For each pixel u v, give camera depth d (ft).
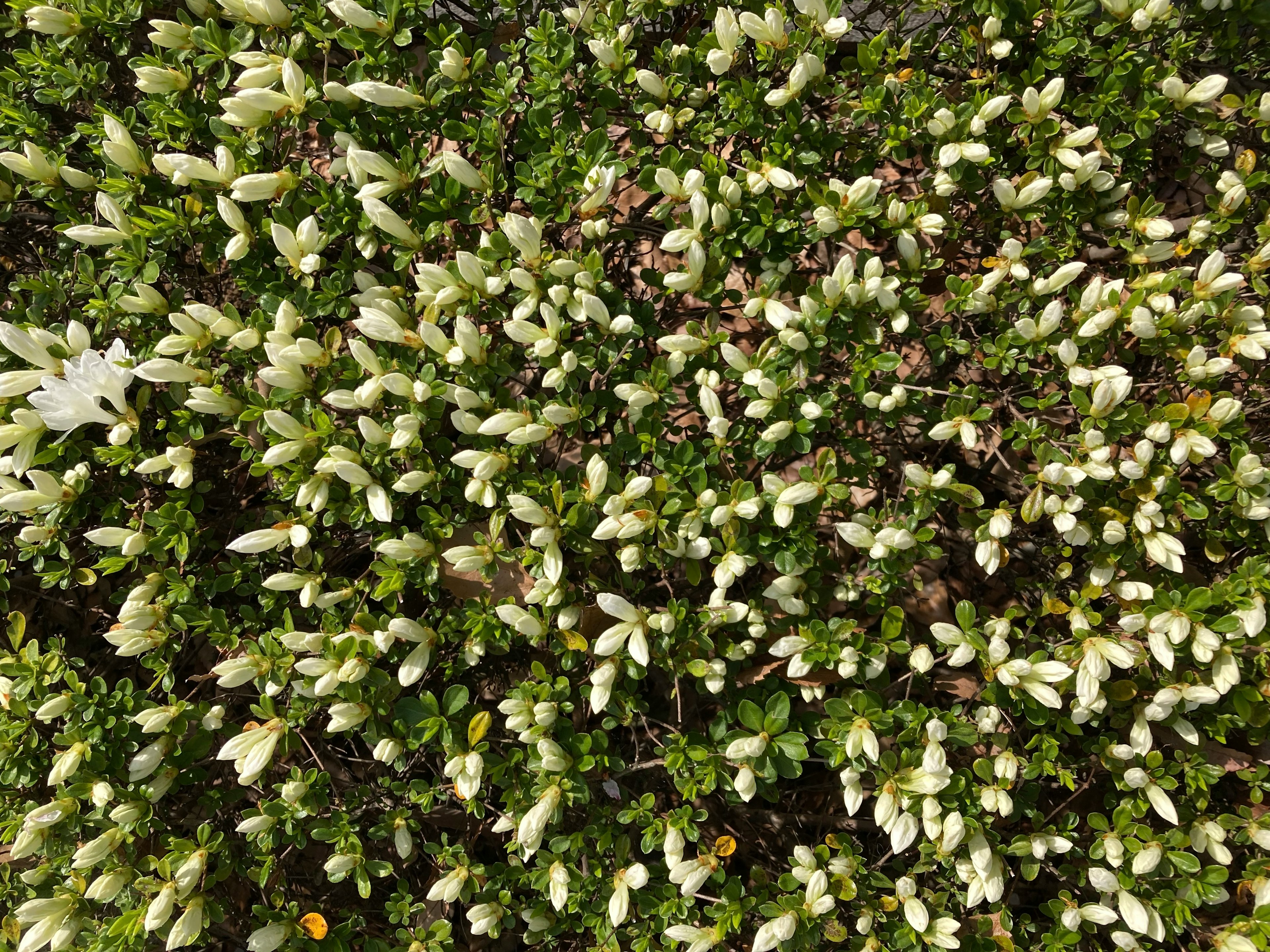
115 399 1.34
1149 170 1.70
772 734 1.27
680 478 1.34
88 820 1.29
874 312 1.36
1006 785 1.29
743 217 1.36
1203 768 1.33
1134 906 1.27
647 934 1.33
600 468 1.29
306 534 1.32
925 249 1.49
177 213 1.37
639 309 1.42
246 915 1.55
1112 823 1.36
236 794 1.36
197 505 1.41
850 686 1.42
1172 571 1.30
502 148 1.37
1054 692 1.26
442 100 1.38
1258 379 1.48
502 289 1.32
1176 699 1.27
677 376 1.39
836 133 1.45
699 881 1.28
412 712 1.31
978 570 1.70
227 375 1.46
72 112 1.59
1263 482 1.33
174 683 1.34
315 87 1.36
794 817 1.56
